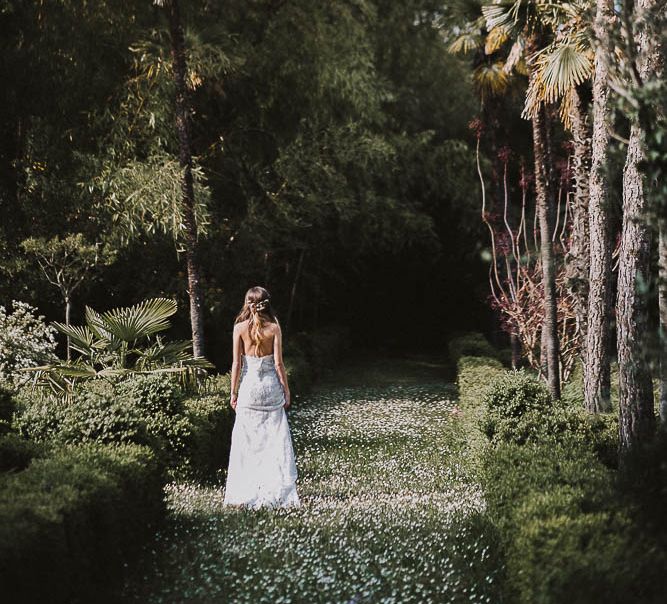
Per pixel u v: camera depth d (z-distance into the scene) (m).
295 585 4.77
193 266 12.07
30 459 5.75
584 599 3.41
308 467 9.42
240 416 7.30
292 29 17.55
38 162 14.98
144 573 5.12
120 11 15.09
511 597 4.29
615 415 8.35
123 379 9.25
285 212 17.69
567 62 8.88
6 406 6.15
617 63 4.88
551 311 10.67
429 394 17.45
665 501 4.29
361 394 17.33
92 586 4.54
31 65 14.65
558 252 13.46
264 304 7.33
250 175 17.94
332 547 5.63
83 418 6.82
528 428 7.70
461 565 5.27
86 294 16.19
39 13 14.54
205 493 7.68
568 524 4.05
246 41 17.16
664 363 5.42
